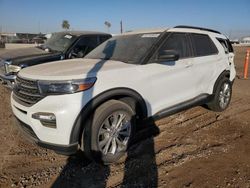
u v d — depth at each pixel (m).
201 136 4.88
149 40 4.68
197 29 5.64
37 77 3.64
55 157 4.11
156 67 4.36
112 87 3.73
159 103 4.48
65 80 3.44
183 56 4.99
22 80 3.84
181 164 3.88
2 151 4.26
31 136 3.70
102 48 5.28
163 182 3.44
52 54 7.35
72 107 3.40
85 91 3.49
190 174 3.62
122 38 5.23
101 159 3.72
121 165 3.85
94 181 3.48
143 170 3.72
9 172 3.67
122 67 4.00
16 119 4.02
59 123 3.38
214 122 5.61
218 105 6.03
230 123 5.57
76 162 3.96
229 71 6.22
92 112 3.63
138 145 4.47
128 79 3.94
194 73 5.12
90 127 3.56
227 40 6.49
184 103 4.98
